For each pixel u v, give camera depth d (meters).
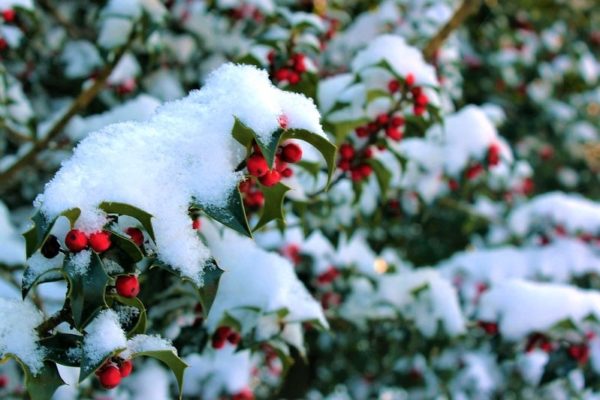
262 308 1.69
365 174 2.04
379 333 3.02
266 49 2.35
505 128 5.03
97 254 1.04
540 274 3.23
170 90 3.12
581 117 5.17
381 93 1.94
